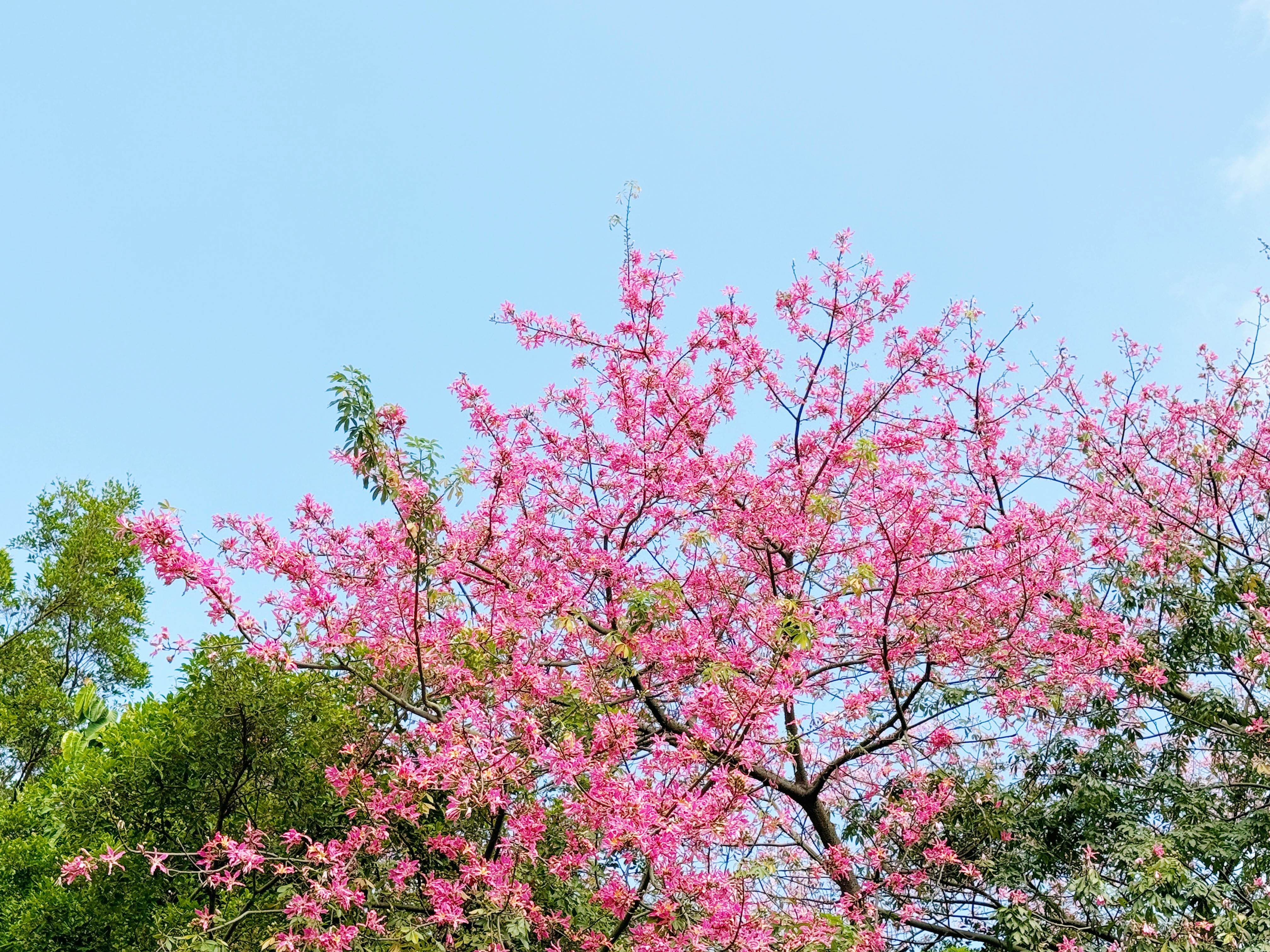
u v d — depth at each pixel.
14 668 16.50
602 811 6.54
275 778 8.12
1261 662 9.53
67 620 17.73
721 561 9.52
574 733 7.12
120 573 18.23
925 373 10.27
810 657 8.26
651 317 9.55
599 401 9.84
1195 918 8.04
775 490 9.74
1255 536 11.31
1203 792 9.62
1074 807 9.21
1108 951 8.14
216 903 7.89
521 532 9.01
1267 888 8.59
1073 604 10.02
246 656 8.02
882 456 9.87
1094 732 10.02
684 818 6.38
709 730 6.89
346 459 7.70
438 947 6.63
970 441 10.91
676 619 8.59
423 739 7.84
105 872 7.82
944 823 9.65
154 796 8.03
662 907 6.44
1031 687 9.34
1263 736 9.70
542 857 7.33
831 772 9.15
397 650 8.07
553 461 9.74
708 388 9.66
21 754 16.17
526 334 9.54
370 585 8.23
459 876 7.47
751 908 6.77
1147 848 8.51
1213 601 10.26
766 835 8.61
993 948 9.20
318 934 6.32
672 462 9.51
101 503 17.95
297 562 7.68
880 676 9.64
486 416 8.59
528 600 8.59
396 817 7.89
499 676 7.79
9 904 8.61
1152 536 10.56
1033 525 9.33
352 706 8.62
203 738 8.01
